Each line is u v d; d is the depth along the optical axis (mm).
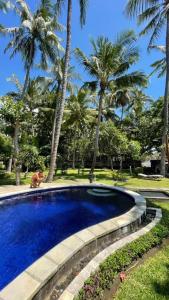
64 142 31656
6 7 20578
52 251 4922
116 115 39062
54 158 18844
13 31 21297
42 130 32781
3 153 18688
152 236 6863
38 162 20000
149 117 32281
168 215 9008
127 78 21797
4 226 8555
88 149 29828
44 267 4305
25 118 18641
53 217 9719
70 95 29516
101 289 4477
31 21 21109
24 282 3824
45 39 21656
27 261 5812
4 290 3623
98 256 5453
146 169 35781
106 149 29078
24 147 18203
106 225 6789
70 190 14508
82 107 29047
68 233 7879
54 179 21609
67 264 4852
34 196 12930
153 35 22031
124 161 39438
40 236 7570
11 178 21156
